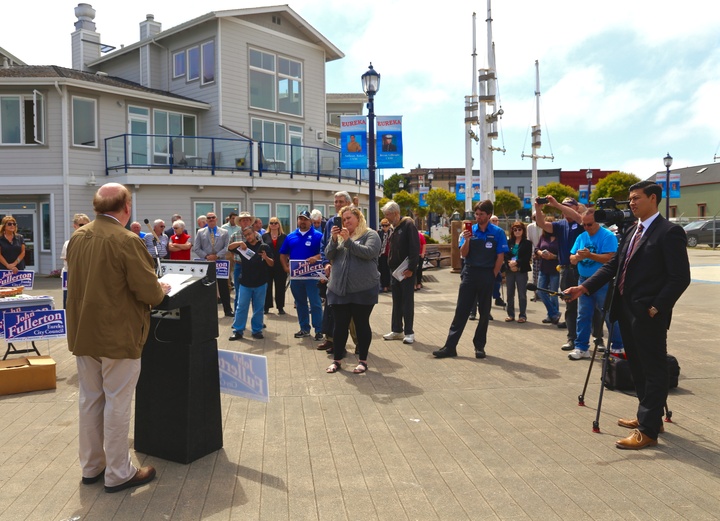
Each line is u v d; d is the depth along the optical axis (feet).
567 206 27.78
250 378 14.58
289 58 90.17
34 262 70.74
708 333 29.99
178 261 14.98
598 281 17.03
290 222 81.56
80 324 12.19
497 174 296.51
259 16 85.61
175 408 14.20
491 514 11.61
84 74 78.13
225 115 81.25
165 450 14.40
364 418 17.47
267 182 77.00
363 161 48.19
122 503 12.17
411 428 16.58
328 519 11.50
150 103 76.69
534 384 21.08
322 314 29.60
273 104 87.97
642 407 15.16
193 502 12.22
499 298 41.47
